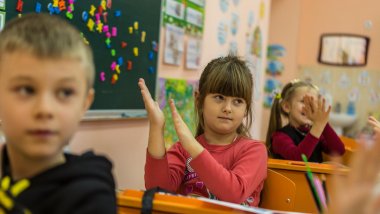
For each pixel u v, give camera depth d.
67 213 0.54
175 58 2.35
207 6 2.69
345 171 0.70
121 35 1.87
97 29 1.71
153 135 1.22
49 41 0.55
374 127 1.85
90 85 0.62
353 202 0.51
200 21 2.60
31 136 0.54
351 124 4.66
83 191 0.55
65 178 0.58
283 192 1.34
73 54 0.56
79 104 0.58
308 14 4.86
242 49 3.32
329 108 1.80
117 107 1.88
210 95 1.36
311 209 1.38
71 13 1.57
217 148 1.36
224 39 2.99
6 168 0.61
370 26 4.61
